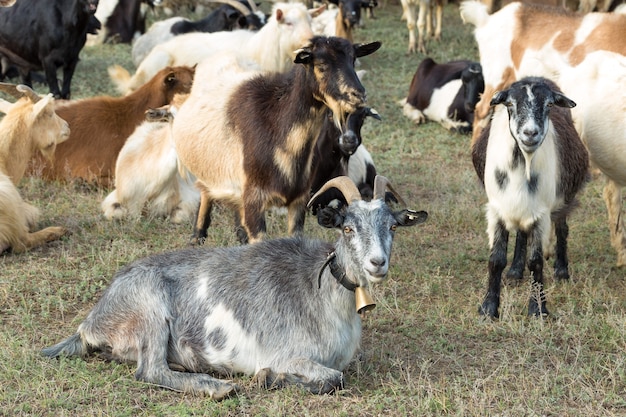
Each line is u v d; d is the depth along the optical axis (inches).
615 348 336.5
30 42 711.1
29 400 289.4
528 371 318.0
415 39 909.8
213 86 397.4
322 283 293.4
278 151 360.8
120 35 962.7
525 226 358.6
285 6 607.2
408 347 337.7
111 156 533.3
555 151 362.9
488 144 365.7
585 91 428.8
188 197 489.7
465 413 286.7
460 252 441.7
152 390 295.1
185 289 306.5
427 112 704.4
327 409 283.9
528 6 577.3
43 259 420.8
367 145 636.7
